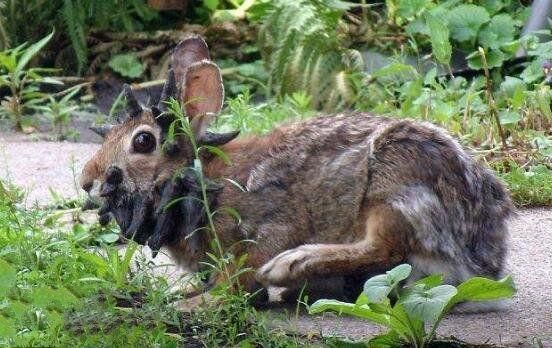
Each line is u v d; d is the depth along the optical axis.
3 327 8.96
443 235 9.77
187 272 10.34
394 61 17.31
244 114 15.30
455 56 18.05
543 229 12.67
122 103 18.25
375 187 9.77
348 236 9.91
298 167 9.99
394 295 9.84
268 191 9.98
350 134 10.04
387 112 16.08
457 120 15.44
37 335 9.00
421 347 8.88
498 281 9.23
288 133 10.17
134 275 10.40
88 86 18.98
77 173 14.98
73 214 12.76
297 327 9.52
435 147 9.85
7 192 13.25
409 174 9.73
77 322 9.15
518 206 13.57
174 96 10.06
